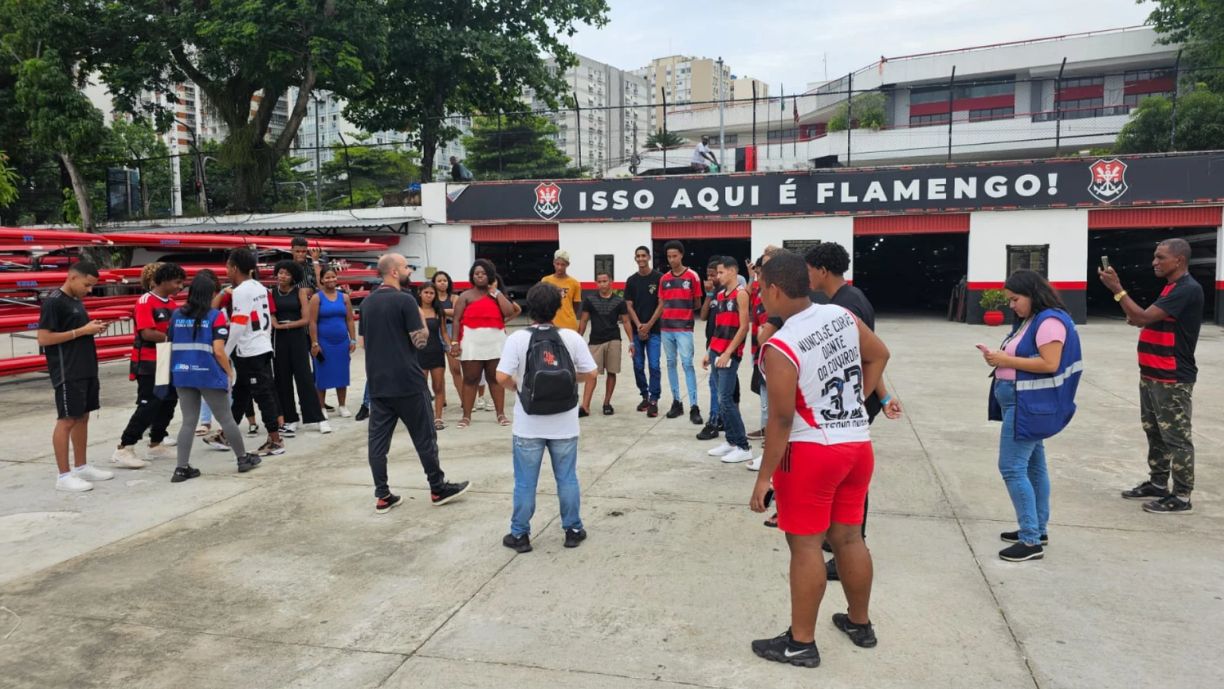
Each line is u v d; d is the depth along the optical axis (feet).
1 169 77.66
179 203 91.97
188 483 19.76
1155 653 10.37
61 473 19.26
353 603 12.51
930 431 24.25
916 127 111.04
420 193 71.36
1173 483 16.29
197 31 66.74
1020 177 60.59
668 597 12.42
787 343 9.58
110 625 11.89
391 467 21.01
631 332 27.78
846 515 10.37
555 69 95.76
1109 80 134.51
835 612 11.82
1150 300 72.90
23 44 70.33
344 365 27.48
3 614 12.33
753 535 15.16
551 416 14.32
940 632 11.08
